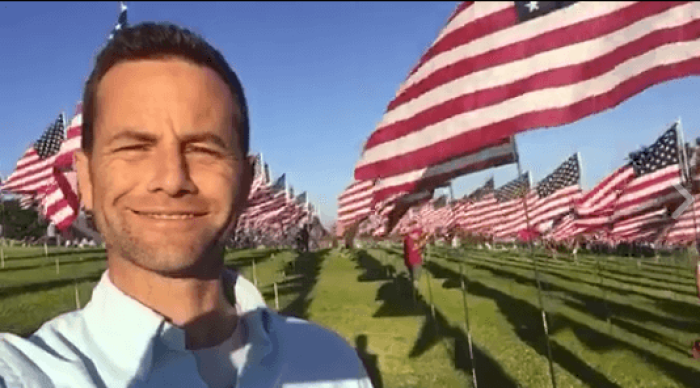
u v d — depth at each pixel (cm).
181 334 121
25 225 2252
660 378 627
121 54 115
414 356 770
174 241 115
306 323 167
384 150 468
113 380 115
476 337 876
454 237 2327
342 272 2016
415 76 453
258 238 3231
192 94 114
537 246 3525
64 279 1179
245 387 136
